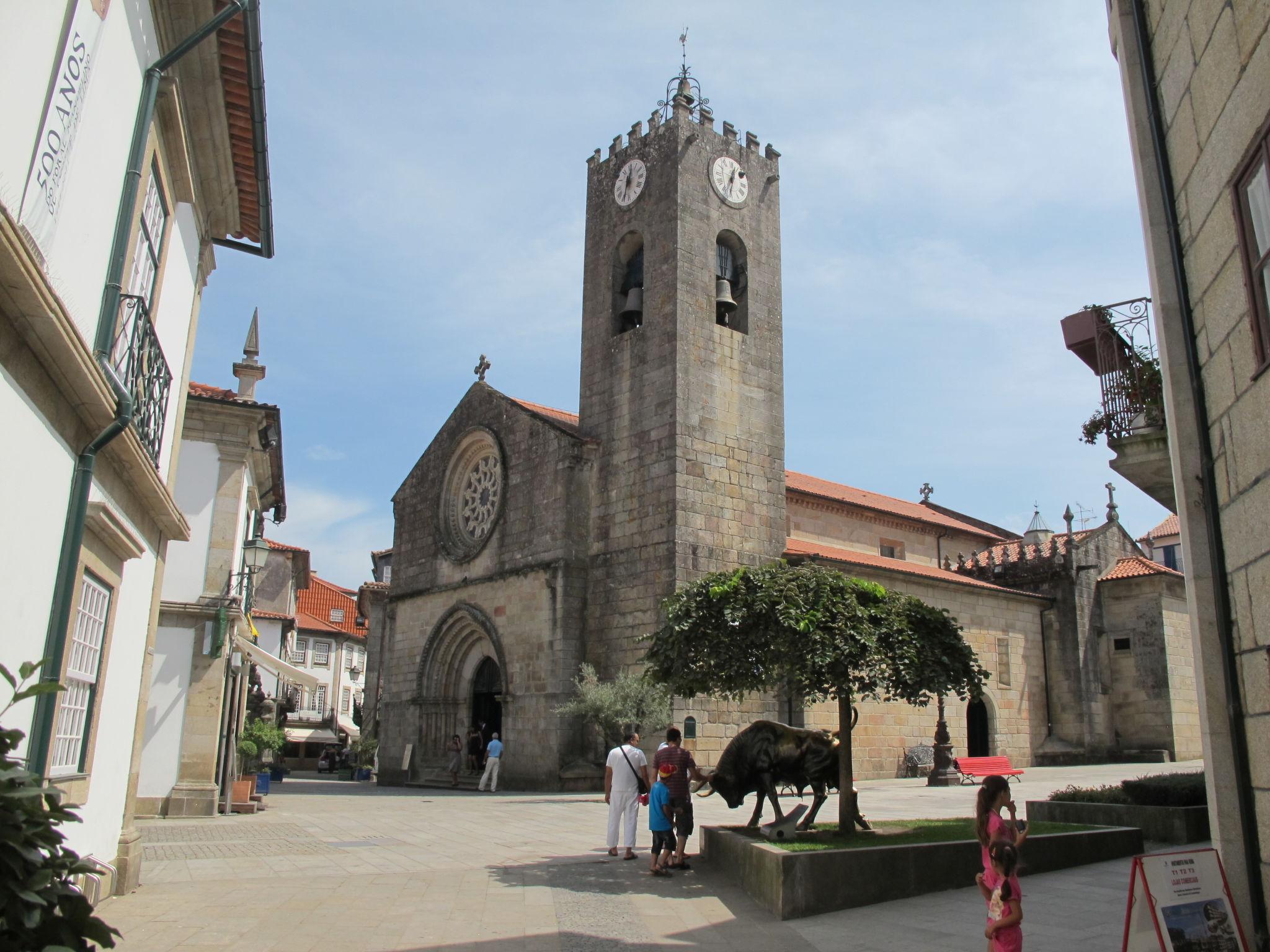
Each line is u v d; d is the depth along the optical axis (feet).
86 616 32.30
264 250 49.67
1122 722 138.51
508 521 121.80
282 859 50.44
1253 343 26.03
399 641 137.90
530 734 109.81
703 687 51.47
